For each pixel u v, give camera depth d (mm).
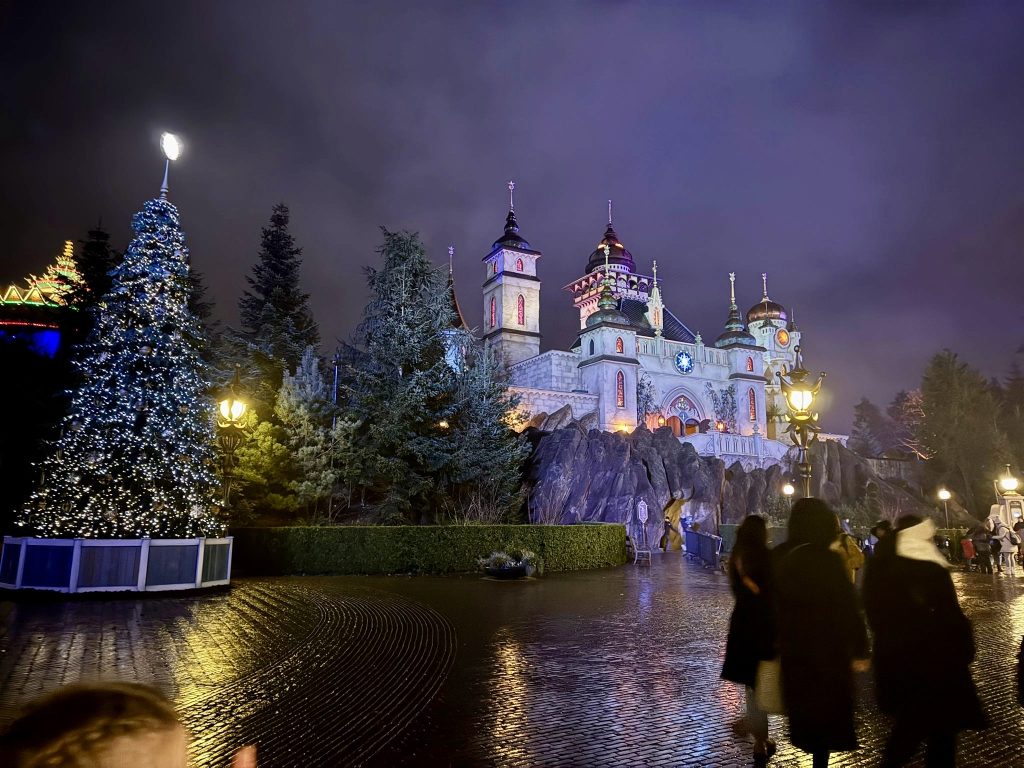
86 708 1462
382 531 29344
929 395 79250
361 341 39219
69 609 17250
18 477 31672
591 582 26469
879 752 7801
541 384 75312
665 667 11938
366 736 8266
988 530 32031
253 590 22031
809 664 6055
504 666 11914
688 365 78688
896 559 6430
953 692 5969
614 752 7789
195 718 8805
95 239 35906
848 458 71438
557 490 48312
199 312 44562
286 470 35750
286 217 49594
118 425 21906
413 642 13891
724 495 59062
